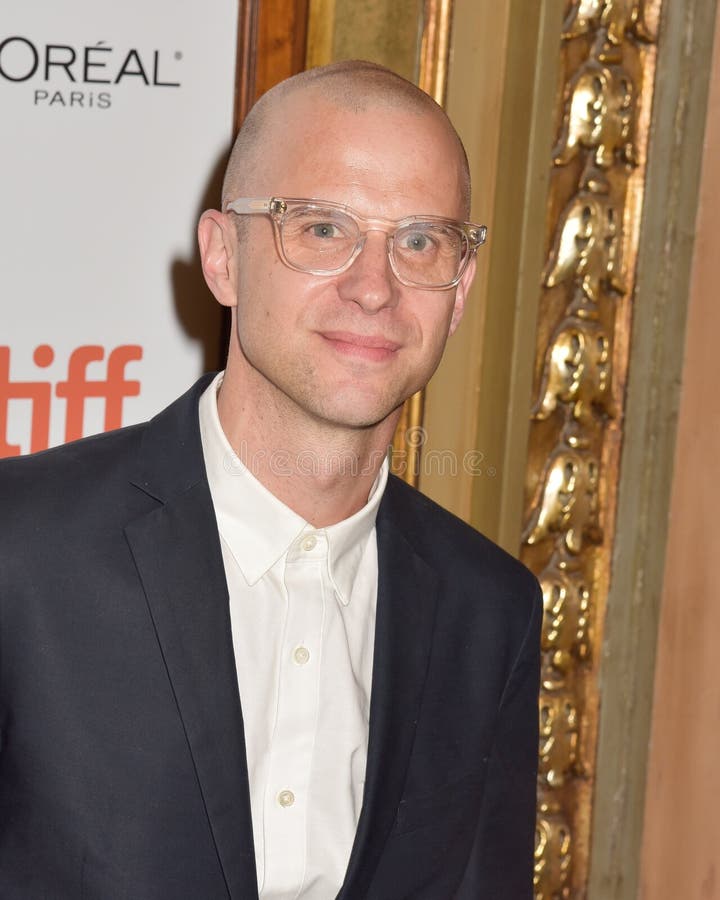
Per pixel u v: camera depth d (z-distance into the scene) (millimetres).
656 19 2562
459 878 1704
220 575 1488
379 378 1431
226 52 2195
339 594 1564
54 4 2062
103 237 2170
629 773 2916
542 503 2674
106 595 1457
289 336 1423
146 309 2227
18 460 1559
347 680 1556
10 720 1430
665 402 2748
